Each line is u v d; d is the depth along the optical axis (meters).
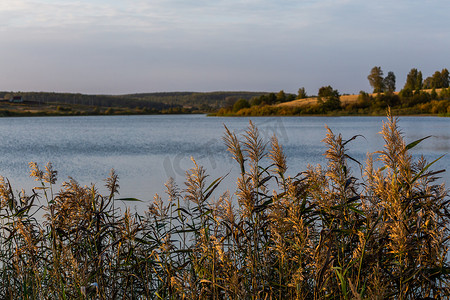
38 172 3.89
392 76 179.00
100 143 44.94
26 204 4.11
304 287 2.90
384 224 2.71
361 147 34.28
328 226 3.29
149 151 34.81
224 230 3.41
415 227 2.70
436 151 29.94
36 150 36.78
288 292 2.84
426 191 3.32
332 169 3.18
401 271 2.68
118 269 3.41
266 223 3.15
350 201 3.15
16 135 61.72
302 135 49.84
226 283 2.77
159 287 3.47
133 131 70.69
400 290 2.66
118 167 23.61
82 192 3.73
